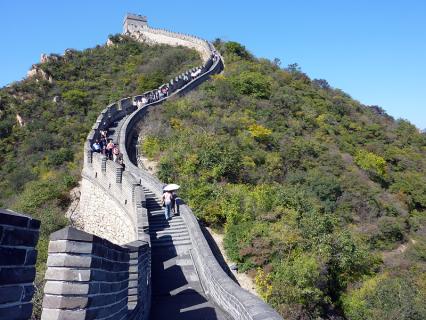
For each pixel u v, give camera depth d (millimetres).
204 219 20047
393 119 60312
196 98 39281
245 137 31266
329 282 18344
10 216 3264
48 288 4273
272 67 59156
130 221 17312
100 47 67875
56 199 25094
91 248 4438
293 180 29031
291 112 43594
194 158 24297
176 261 14094
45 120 43031
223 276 10008
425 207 37875
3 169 34531
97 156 23125
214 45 67062
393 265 23984
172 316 9750
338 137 43625
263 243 17844
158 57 64375
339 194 30016
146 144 28969
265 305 6879
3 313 3189
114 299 5336
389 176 40188
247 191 22703
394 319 17344
